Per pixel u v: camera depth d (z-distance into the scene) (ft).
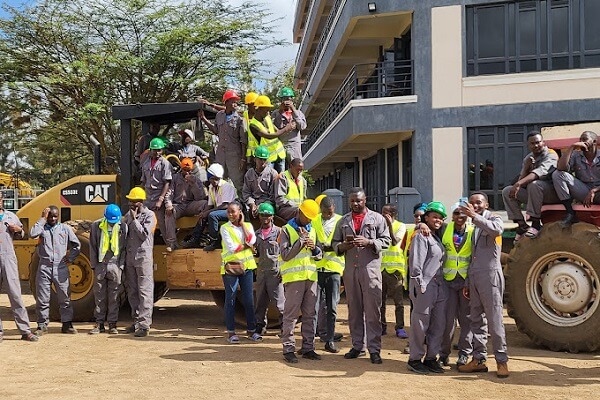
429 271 25.03
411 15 57.82
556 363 26.48
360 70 79.51
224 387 22.79
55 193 39.86
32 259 35.63
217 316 40.32
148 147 38.78
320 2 87.51
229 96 35.86
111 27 68.33
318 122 94.27
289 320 26.89
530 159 30.40
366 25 63.77
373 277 26.37
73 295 37.09
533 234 29.48
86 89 67.46
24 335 31.78
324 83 89.81
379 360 26.50
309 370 25.35
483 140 54.95
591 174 29.19
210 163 40.83
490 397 21.52
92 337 32.60
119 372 25.08
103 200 39.40
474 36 55.11
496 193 54.54
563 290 28.53
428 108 55.62
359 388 22.66
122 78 68.13
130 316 39.47
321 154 84.74
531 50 54.08
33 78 69.31
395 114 56.44
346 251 26.99
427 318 24.91
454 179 55.06
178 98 70.85
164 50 67.21
